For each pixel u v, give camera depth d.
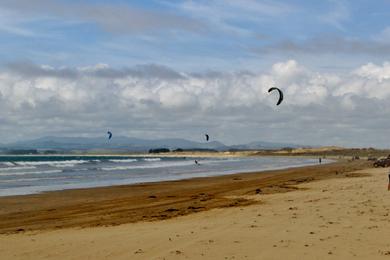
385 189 27.64
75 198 30.64
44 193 34.47
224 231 13.80
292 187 34.22
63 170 73.75
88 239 13.15
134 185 42.62
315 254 10.73
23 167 84.19
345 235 12.82
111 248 11.73
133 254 11.03
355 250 11.07
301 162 129.62
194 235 13.22
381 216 16.20
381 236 12.65
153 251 11.28
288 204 21.14
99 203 27.08
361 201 20.91
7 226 18.66
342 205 19.53
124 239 12.93
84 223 18.38
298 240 12.23
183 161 144.25
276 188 33.72
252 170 77.44
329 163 113.44
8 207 25.72
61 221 19.45
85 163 110.38
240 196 27.95
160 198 28.92
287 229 13.92
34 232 16.02
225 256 10.64
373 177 44.06
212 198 27.34
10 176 56.94
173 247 11.65
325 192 27.28
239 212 18.80
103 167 87.50
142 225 16.50
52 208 25.05
